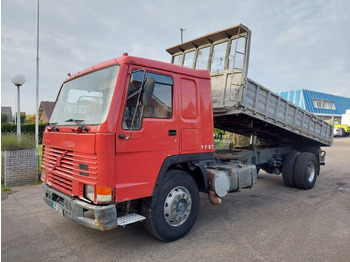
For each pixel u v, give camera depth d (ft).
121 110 11.33
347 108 126.72
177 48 22.38
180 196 13.52
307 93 108.17
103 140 10.77
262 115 19.67
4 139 25.09
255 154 22.95
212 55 20.18
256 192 23.62
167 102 13.17
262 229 15.07
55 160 13.46
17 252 12.33
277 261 11.52
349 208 18.76
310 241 13.46
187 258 11.82
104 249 12.67
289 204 19.85
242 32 18.21
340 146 67.51
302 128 24.45
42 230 14.78
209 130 15.17
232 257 11.88
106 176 10.80
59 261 11.55
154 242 13.42
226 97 18.72
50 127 14.40
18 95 26.86
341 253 12.19
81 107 13.00
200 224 15.90
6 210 17.98
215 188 15.46
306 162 23.66
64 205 12.37
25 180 25.03
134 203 13.30
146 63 12.41
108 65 12.29
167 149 13.03
